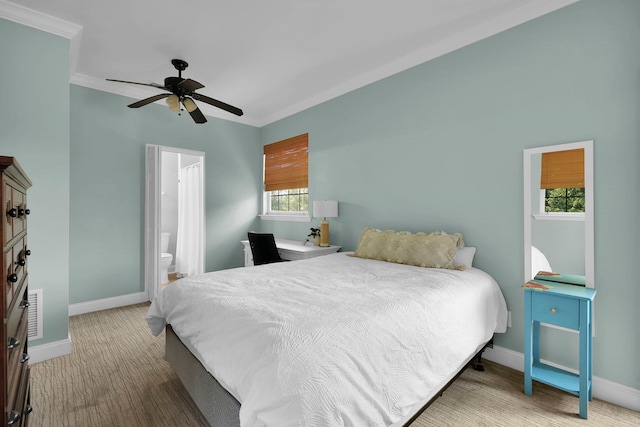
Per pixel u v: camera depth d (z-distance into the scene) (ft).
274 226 15.75
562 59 6.84
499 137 7.85
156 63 10.15
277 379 3.43
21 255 4.08
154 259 12.31
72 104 11.00
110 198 11.89
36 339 7.73
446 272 7.44
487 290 7.09
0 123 7.20
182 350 5.99
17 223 3.79
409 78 9.83
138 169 12.58
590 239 6.44
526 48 7.38
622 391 6.08
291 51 9.44
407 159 9.93
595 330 6.43
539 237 7.19
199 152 14.34
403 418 4.43
